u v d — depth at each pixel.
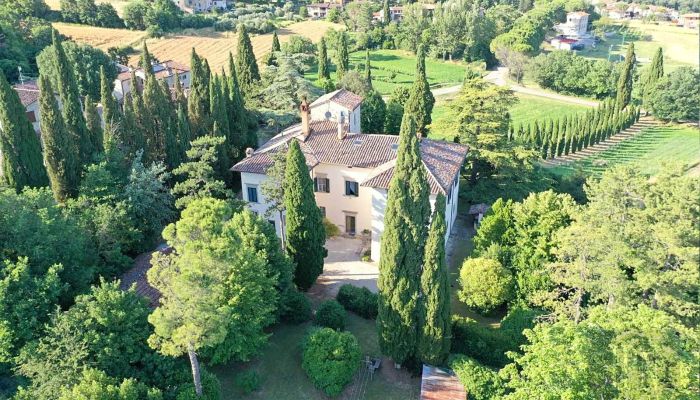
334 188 53.09
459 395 31.41
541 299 37.66
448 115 61.94
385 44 160.50
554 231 40.28
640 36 184.38
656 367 21.56
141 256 44.56
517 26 152.38
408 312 32.91
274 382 34.41
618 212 33.75
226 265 29.80
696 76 99.00
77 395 24.94
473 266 40.97
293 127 63.22
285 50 137.00
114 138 50.75
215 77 62.78
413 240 31.83
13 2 128.00
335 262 49.47
